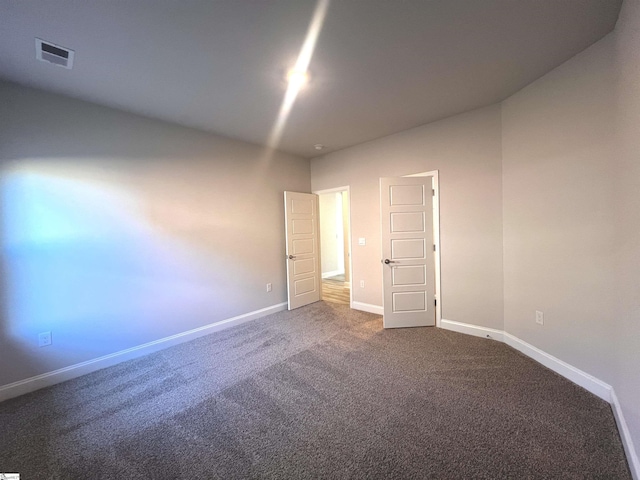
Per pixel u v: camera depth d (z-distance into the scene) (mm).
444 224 3309
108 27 1650
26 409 2014
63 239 2420
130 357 2797
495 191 2916
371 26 1710
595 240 1967
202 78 2240
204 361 2699
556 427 1677
